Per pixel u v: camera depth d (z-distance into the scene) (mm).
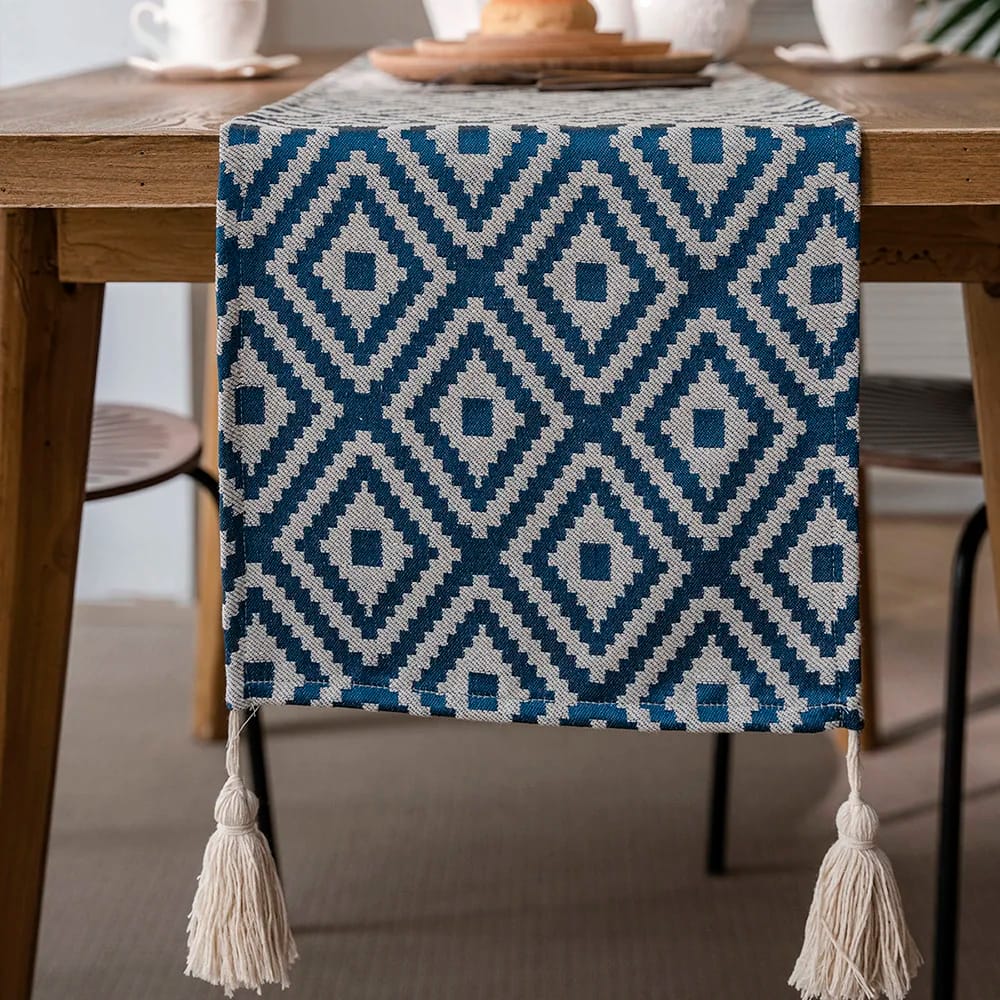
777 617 851
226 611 875
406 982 1273
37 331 980
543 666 871
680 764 1722
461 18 1565
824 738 1805
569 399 837
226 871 889
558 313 826
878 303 2789
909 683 1967
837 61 1413
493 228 816
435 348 837
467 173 811
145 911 1393
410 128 814
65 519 1031
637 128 805
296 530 867
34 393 991
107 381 2143
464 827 1561
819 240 807
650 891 1430
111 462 1256
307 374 845
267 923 897
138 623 2203
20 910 1081
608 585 856
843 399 821
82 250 945
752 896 1420
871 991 857
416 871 1467
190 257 942
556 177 807
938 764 1712
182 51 1433
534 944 1336
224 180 821
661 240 812
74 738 1791
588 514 851
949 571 2459
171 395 2145
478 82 1195
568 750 1759
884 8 1415
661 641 860
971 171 806
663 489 842
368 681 884
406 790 1650
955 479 2820
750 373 825
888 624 2203
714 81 1229
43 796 1077
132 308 2113
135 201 853
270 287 835
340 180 817
